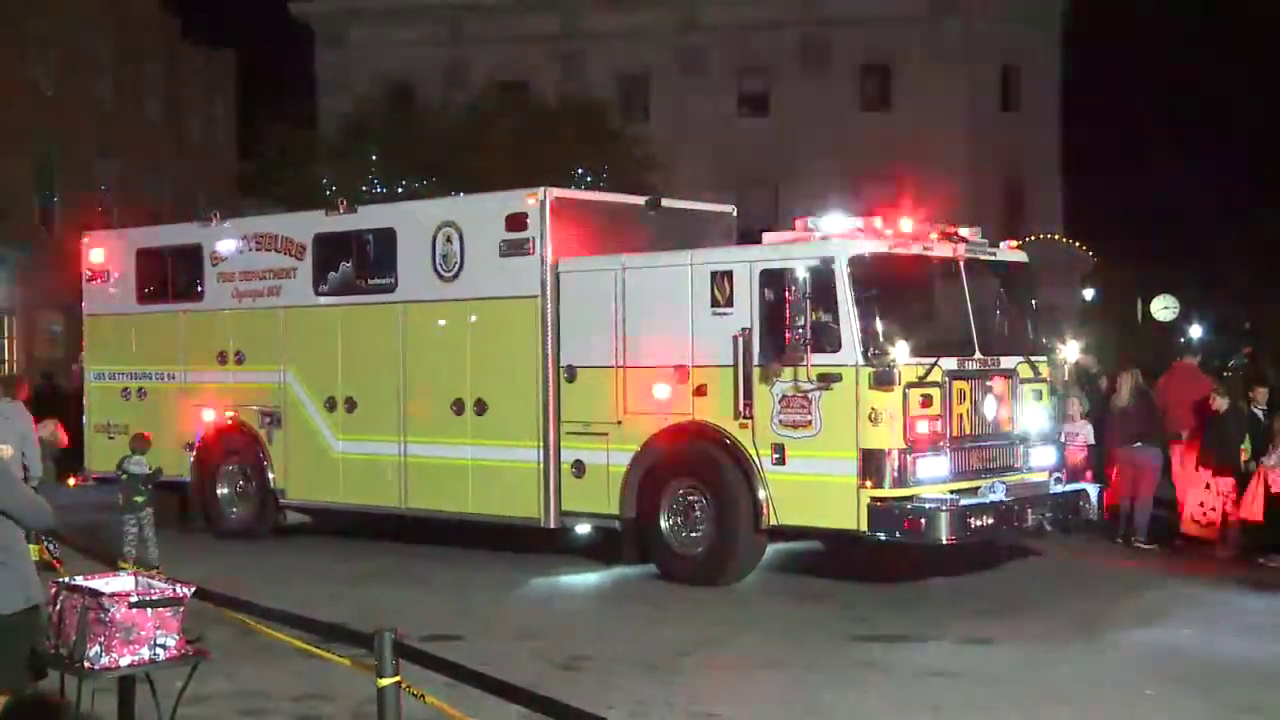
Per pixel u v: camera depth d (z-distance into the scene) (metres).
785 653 8.24
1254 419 12.30
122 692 5.64
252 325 13.42
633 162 27.53
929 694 7.24
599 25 36.56
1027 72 36.00
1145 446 12.09
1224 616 9.20
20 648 5.55
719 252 10.23
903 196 35.62
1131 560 11.55
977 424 10.05
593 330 10.93
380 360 12.35
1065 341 11.44
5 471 5.42
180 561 12.28
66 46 30.75
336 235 12.68
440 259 11.87
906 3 35.41
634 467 10.72
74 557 12.59
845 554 12.08
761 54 36.00
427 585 10.84
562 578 11.08
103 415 14.88
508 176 25.80
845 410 9.61
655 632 8.90
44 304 30.25
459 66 37.16
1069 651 8.19
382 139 26.33
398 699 5.05
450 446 11.85
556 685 7.55
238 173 35.66
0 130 29.28
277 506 13.38
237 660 8.40
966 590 10.23
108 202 31.83
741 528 10.14
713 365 10.26
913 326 9.82
